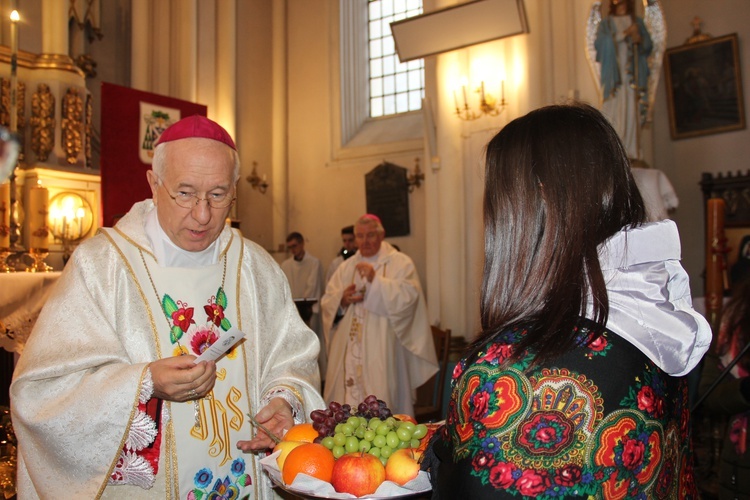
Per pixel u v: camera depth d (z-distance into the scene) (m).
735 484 2.19
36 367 1.71
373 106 11.32
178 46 9.55
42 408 1.70
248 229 10.48
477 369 0.94
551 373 0.89
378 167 10.19
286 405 1.96
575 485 0.84
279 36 11.23
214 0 10.02
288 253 10.96
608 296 0.95
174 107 6.97
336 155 10.82
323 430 1.51
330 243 10.77
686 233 7.72
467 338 7.15
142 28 9.05
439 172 7.44
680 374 0.93
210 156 1.89
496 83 7.05
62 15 7.09
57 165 6.33
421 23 6.89
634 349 0.92
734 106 7.41
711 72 7.57
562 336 0.91
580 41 6.63
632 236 0.96
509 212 1.02
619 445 0.86
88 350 1.75
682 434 0.98
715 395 2.21
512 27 6.61
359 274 5.45
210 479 1.91
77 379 1.74
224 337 1.70
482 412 0.90
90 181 6.52
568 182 0.99
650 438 0.88
